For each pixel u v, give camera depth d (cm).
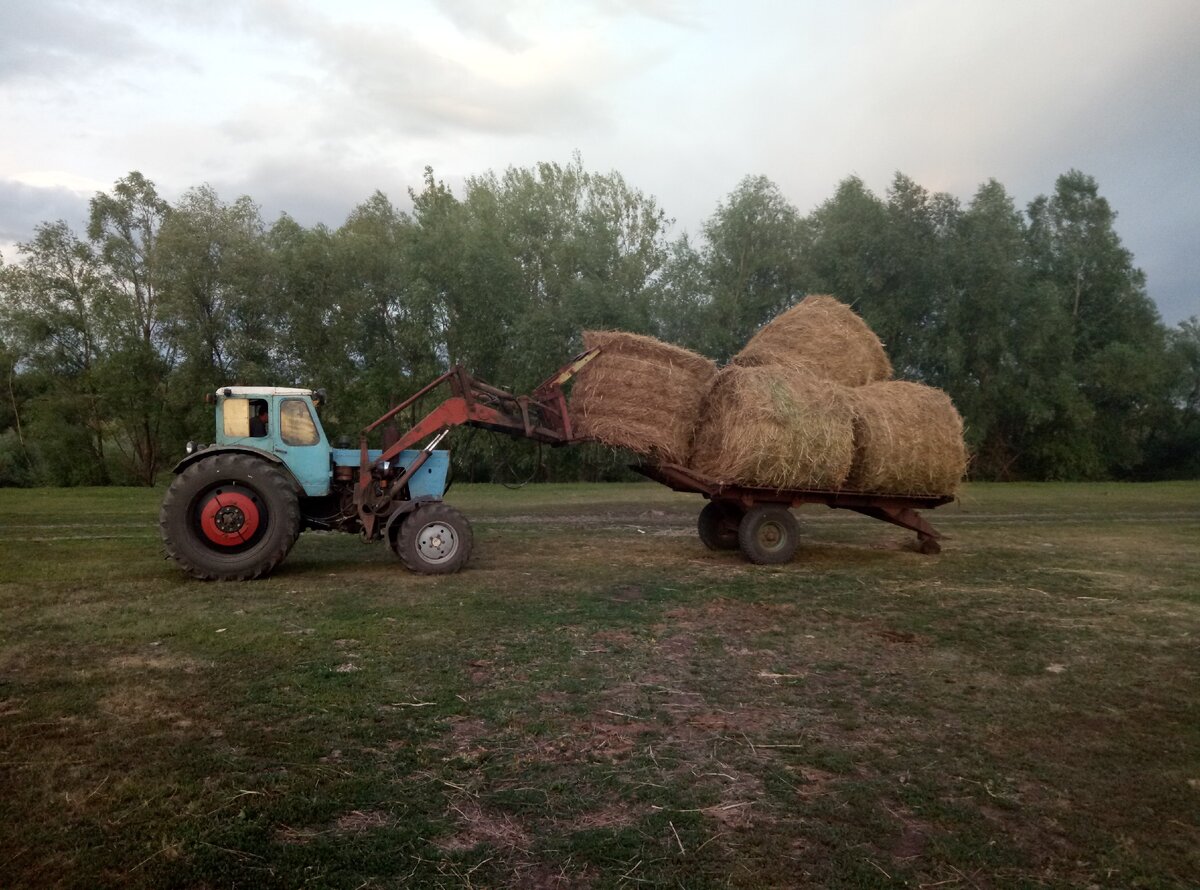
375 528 941
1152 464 4159
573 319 2709
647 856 333
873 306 3133
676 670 575
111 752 415
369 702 495
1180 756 443
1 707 473
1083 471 3519
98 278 2802
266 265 2664
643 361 1023
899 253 3086
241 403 912
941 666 597
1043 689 549
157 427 2884
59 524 1348
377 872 317
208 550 859
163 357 2811
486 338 2814
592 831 352
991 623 727
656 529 1382
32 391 2934
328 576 891
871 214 3088
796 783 402
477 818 361
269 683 523
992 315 3173
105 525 1338
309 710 480
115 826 345
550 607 753
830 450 983
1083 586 905
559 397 1013
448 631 659
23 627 651
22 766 398
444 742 441
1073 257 3684
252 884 307
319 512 956
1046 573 991
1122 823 369
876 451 1024
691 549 1148
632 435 1010
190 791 376
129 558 999
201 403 2666
